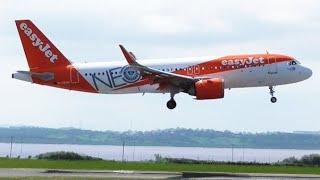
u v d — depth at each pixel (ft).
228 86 558.97
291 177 420.36
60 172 444.14
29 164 518.78
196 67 558.97
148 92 577.02
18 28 587.27
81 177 392.88
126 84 573.74
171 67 562.25
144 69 538.88
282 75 552.82
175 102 571.69
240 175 432.66
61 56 585.63
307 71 556.51
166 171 463.42
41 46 585.63
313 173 460.96
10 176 400.47
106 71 575.38
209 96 522.88
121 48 521.65
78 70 579.89
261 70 550.36
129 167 498.69
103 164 523.70
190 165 533.96
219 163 581.53
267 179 403.34
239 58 556.10
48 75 583.58
